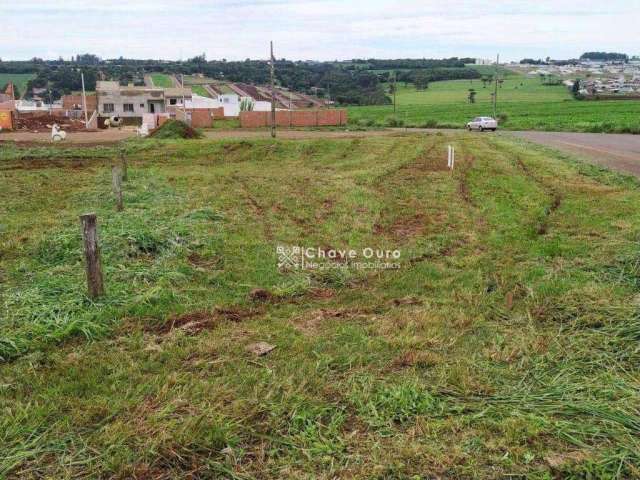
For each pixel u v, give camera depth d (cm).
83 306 576
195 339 519
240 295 632
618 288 638
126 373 453
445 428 384
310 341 516
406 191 1292
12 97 7012
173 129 3000
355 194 1256
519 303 609
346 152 2227
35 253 786
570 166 1686
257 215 1055
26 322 534
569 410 403
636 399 415
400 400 412
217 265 745
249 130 4219
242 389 430
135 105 6028
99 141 2873
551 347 505
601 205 1116
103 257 735
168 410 397
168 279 667
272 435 378
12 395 426
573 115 4709
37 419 388
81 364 470
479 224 976
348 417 400
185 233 869
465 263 754
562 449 363
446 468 347
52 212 1103
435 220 1011
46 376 452
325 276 701
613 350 495
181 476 340
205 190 1338
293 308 603
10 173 1658
